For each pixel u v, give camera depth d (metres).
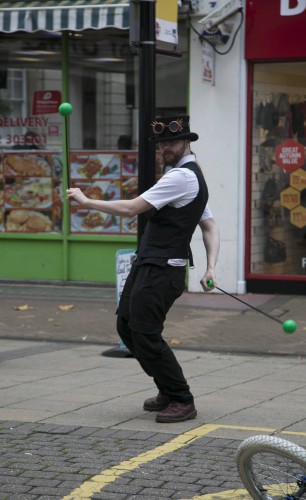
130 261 10.09
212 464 6.14
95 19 13.19
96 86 15.36
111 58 15.24
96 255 15.37
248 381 8.91
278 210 14.34
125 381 8.86
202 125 14.30
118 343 11.02
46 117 15.59
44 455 6.35
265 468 4.82
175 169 6.99
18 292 14.77
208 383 8.80
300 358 10.22
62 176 15.52
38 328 11.89
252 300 13.81
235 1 13.37
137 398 8.10
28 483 5.76
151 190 6.89
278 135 14.25
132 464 6.13
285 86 14.12
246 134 14.19
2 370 9.39
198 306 13.32
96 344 11.02
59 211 15.55
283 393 8.35
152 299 6.96
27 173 15.68
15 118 15.73
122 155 15.33
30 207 15.70
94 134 15.43
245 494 5.53
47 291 14.88
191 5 13.82
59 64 15.44
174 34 10.15
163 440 6.71
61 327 11.95
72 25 13.32
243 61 14.03
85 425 7.14
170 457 6.30
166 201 6.89
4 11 13.70
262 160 14.34
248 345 10.84
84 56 15.33
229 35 13.98
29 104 15.65
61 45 15.34
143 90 9.25
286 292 14.27
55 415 7.45
